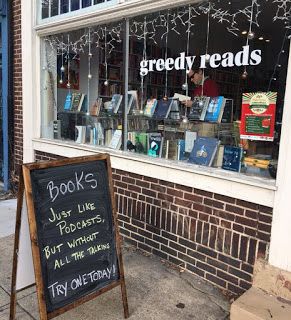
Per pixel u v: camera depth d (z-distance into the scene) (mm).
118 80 4293
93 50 4578
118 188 4031
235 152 3174
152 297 2975
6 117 5754
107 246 2650
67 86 5020
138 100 4098
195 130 3594
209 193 3152
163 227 3574
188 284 3182
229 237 3029
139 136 4047
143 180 3740
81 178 2535
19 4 5219
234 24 3180
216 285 3148
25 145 5414
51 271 2324
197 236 3273
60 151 4797
